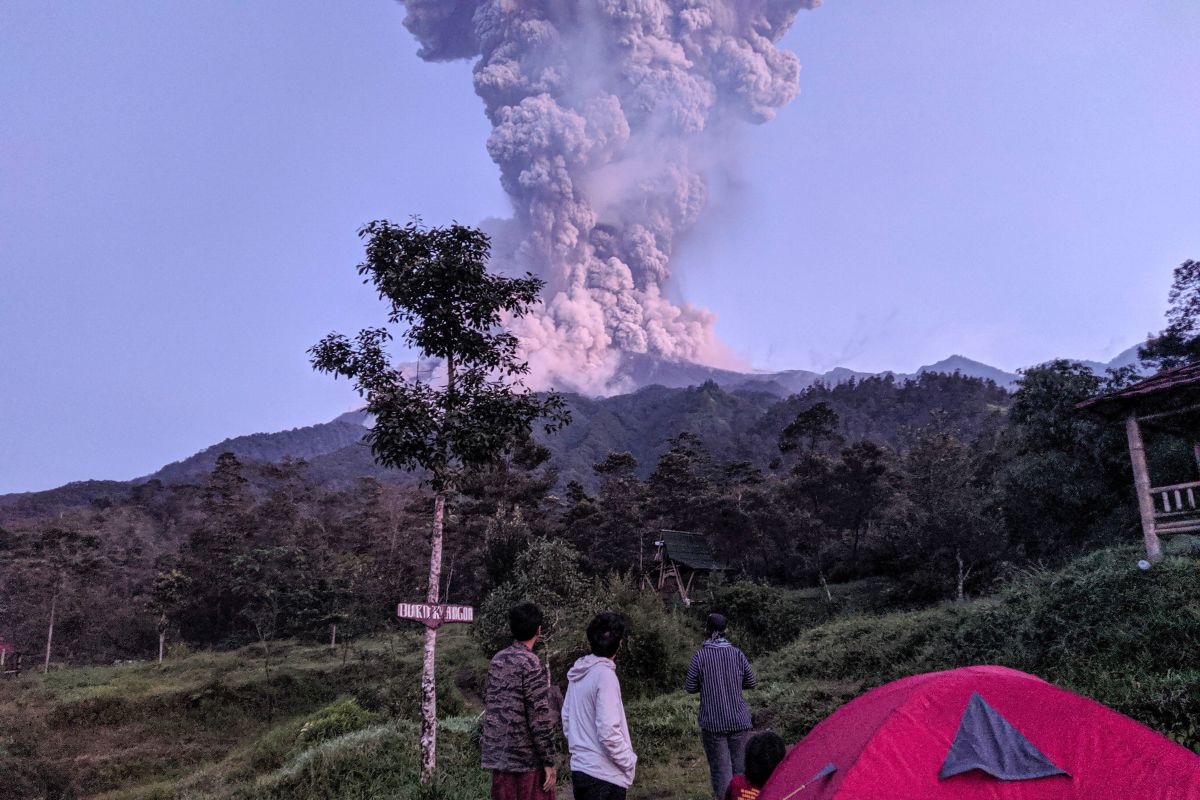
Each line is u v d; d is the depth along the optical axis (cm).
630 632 2086
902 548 3669
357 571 5644
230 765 2255
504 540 3506
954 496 3177
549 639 1936
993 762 389
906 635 1526
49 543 6438
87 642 6109
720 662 625
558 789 971
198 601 6341
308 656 4606
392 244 1057
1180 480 1808
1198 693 712
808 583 4647
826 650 1725
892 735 409
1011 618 1152
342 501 9988
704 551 4719
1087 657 944
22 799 2722
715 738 613
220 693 3622
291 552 6012
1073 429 2330
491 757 453
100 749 3125
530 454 6006
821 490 4628
